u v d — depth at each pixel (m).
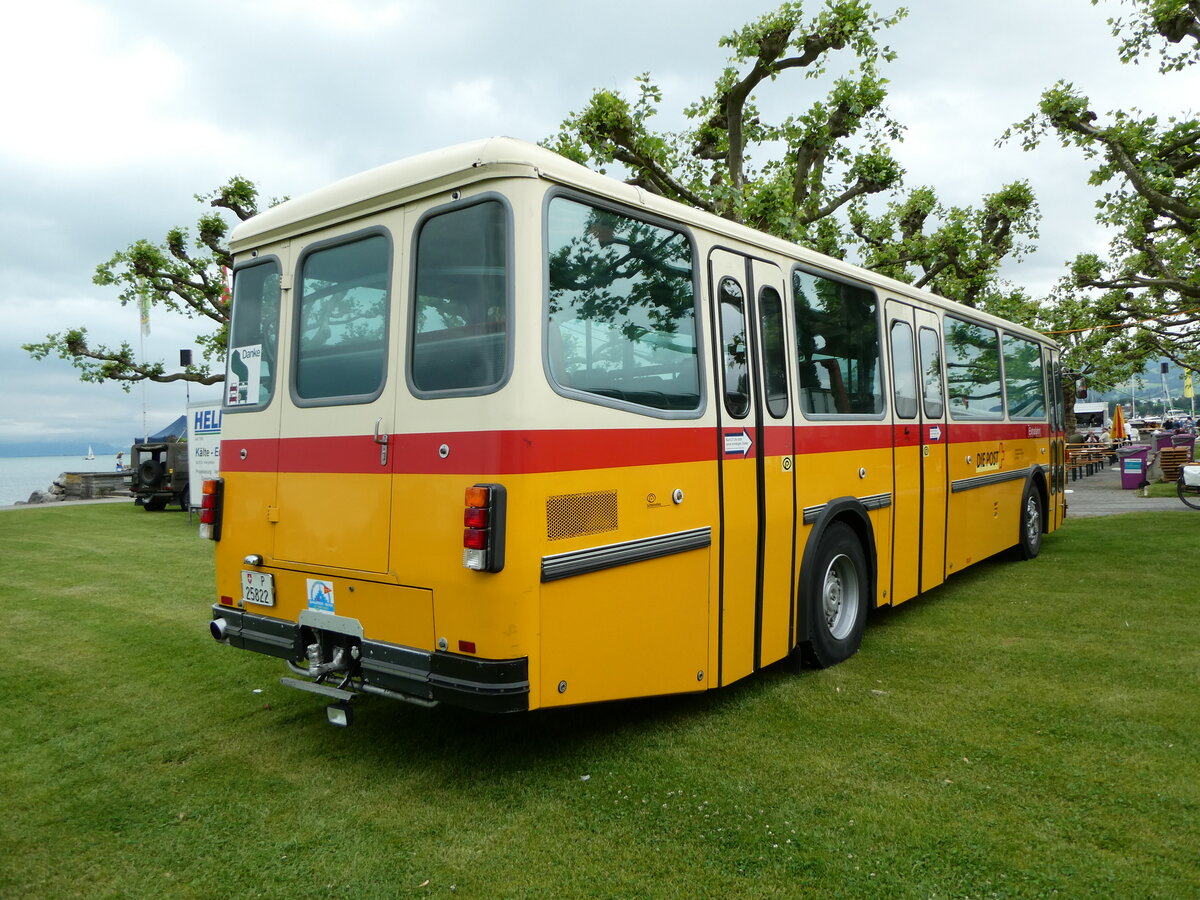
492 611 3.34
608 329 3.83
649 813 3.41
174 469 17.14
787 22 10.58
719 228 4.58
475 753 4.11
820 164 12.11
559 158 3.68
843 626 5.61
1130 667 5.10
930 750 3.97
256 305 4.49
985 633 6.05
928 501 6.81
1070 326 23.03
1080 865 2.94
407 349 3.71
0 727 4.58
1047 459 10.00
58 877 3.03
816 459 5.27
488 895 2.86
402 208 3.82
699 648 4.28
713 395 4.41
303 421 4.13
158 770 3.98
